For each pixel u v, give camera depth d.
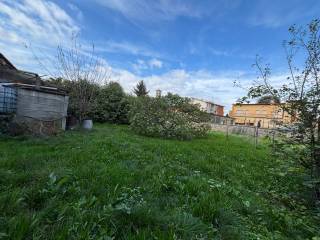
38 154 3.95
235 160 5.84
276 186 3.71
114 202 2.24
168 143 7.50
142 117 10.32
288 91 3.12
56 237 1.56
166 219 2.00
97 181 2.78
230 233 1.97
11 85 6.67
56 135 6.57
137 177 3.19
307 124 2.96
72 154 4.14
